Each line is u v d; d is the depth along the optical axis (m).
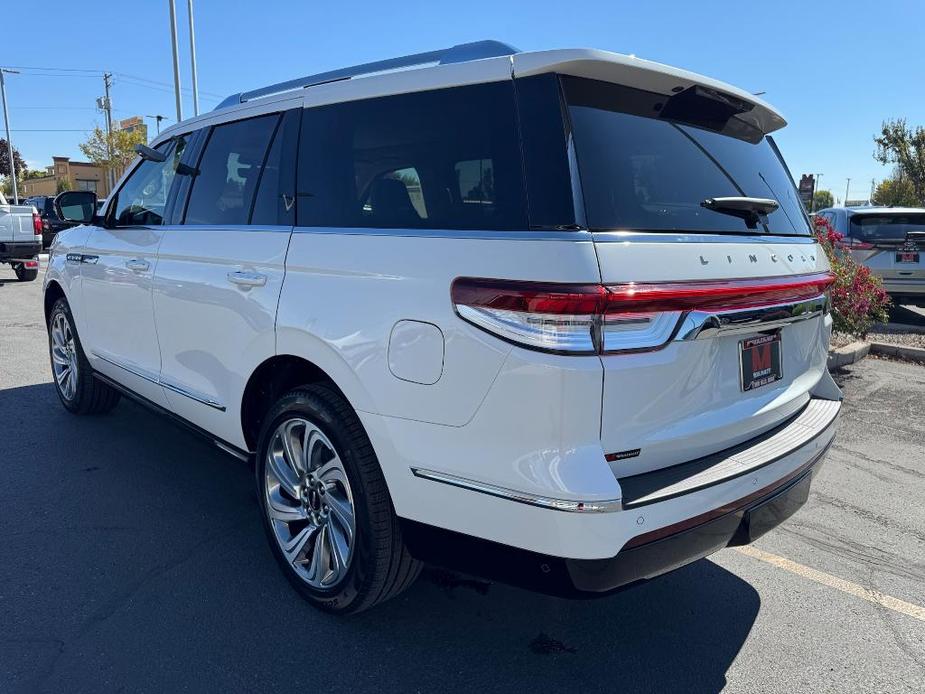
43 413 5.37
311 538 2.97
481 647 2.76
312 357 2.75
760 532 2.58
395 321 2.43
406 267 2.44
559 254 2.10
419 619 2.93
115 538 3.49
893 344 8.49
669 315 2.20
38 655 2.60
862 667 2.72
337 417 2.67
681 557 2.29
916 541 3.77
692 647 2.81
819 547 3.69
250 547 3.45
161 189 4.02
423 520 2.42
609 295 2.05
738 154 2.95
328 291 2.70
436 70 2.58
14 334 8.42
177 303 3.59
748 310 2.44
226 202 3.44
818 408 3.10
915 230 10.91
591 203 2.20
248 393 3.19
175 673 2.54
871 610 3.11
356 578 2.70
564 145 2.24
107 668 2.54
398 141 2.66
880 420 5.84
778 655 2.77
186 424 3.79
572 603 3.09
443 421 2.31
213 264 3.34
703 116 2.85
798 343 2.92
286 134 3.14
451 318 2.27
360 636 2.80
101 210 4.73
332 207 2.87
